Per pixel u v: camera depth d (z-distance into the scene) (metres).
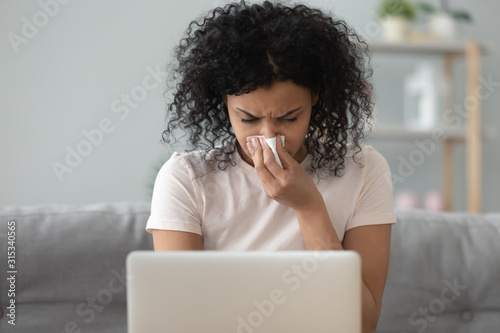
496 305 1.50
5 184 3.21
